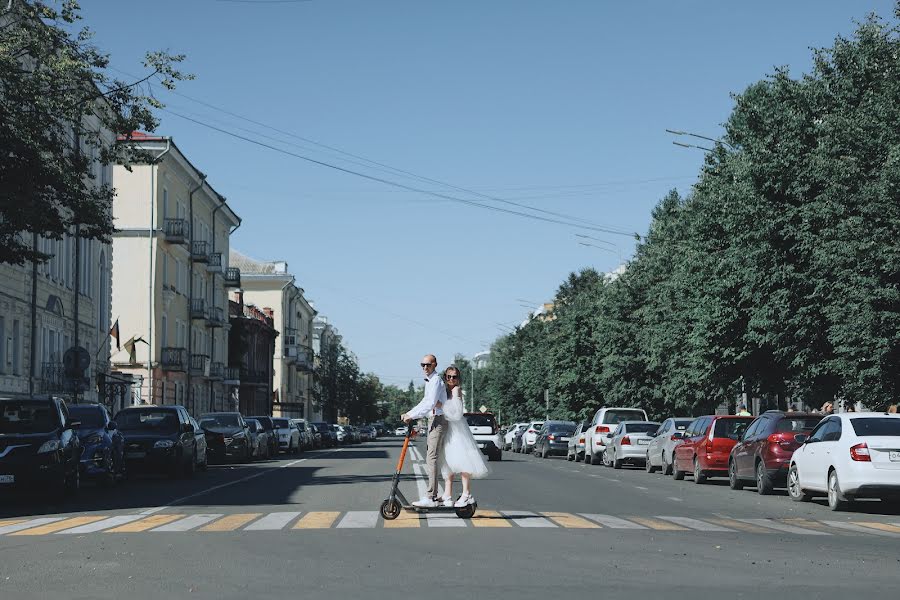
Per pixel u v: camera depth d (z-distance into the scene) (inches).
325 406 4800.7
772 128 1131.3
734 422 1091.3
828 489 758.5
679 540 504.7
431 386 604.7
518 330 4087.1
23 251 955.3
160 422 1131.3
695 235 1279.5
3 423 804.6
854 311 964.0
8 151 919.7
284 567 404.5
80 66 949.8
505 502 751.7
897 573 398.0
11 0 959.0
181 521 600.4
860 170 962.1
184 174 2556.6
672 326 1540.4
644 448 1457.9
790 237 1114.7
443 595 339.6
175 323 2541.8
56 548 474.0
